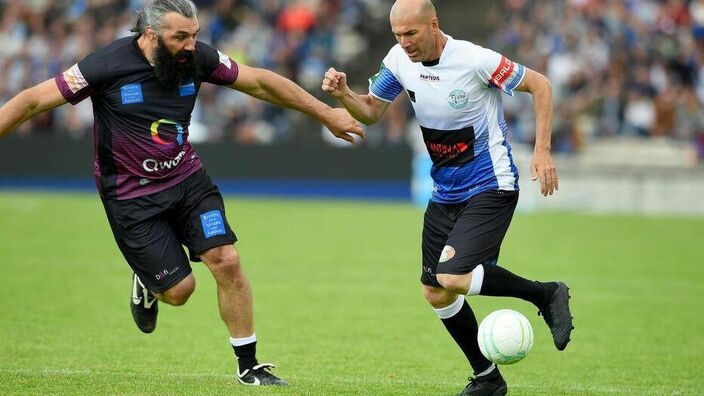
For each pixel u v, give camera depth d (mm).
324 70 92312
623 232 66375
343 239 61156
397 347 32625
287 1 96688
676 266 52469
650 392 26031
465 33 99000
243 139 85312
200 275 49125
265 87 24312
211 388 23812
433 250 24438
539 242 61156
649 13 91500
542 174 22875
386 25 100438
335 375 27750
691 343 33938
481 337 22562
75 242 57000
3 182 83125
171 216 24172
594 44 87375
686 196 77375
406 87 24016
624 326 36969
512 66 23203
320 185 82188
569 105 82750
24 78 90875
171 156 23688
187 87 23531
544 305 23359
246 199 81125
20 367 27562
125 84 23109
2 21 95625
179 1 22688
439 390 24984
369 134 84312
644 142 82562
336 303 41062
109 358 29578
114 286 43656
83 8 96500
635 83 84375
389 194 81500
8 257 51219
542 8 92438
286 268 50312
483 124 23578
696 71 88062
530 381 27688
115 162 23672
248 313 24266
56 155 82562
